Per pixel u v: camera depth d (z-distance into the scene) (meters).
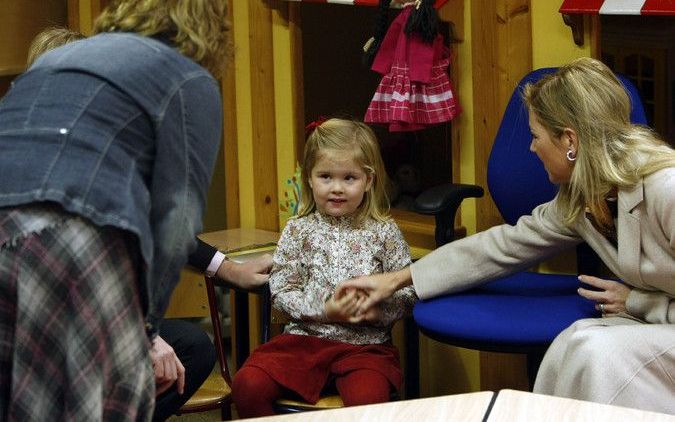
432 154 3.72
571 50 2.90
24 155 1.47
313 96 3.82
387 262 2.64
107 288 1.46
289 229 2.67
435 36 2.96
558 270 3.03
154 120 1.52
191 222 1.57
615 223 2.28
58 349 1.45
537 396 1.62
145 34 1.63
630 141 2.24
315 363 2.48
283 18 3.45
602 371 2.08
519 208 2.79
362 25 3.87
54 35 2.56
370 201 2.66
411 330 2.89
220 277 2.68
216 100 1.61
